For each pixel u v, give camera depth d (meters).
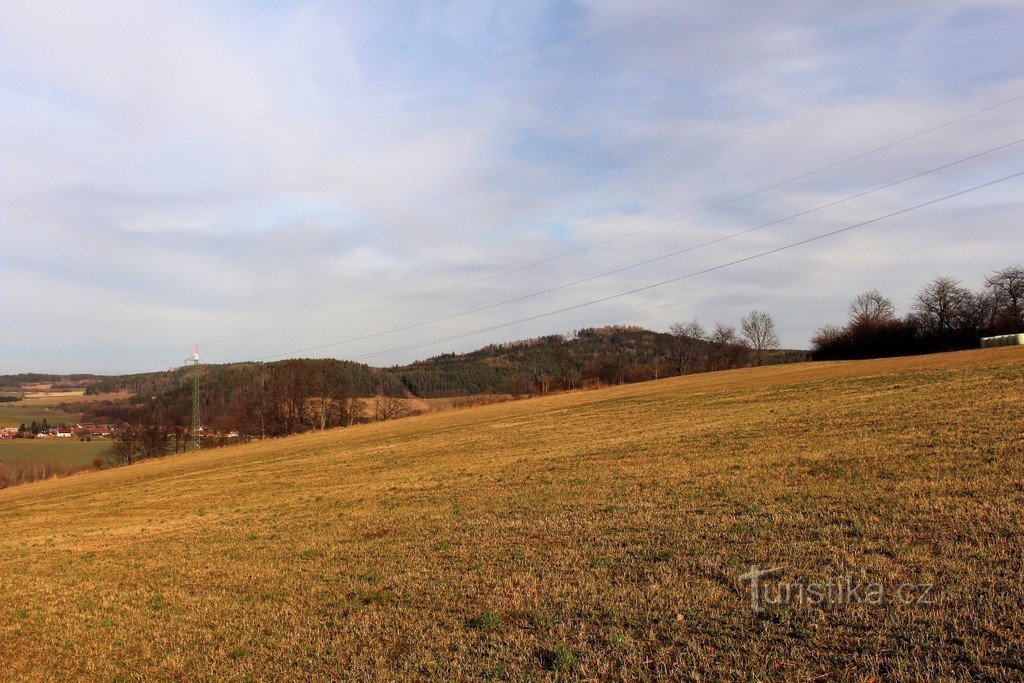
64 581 19.81
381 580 15.36
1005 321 94.56
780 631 9.56
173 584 17.89
